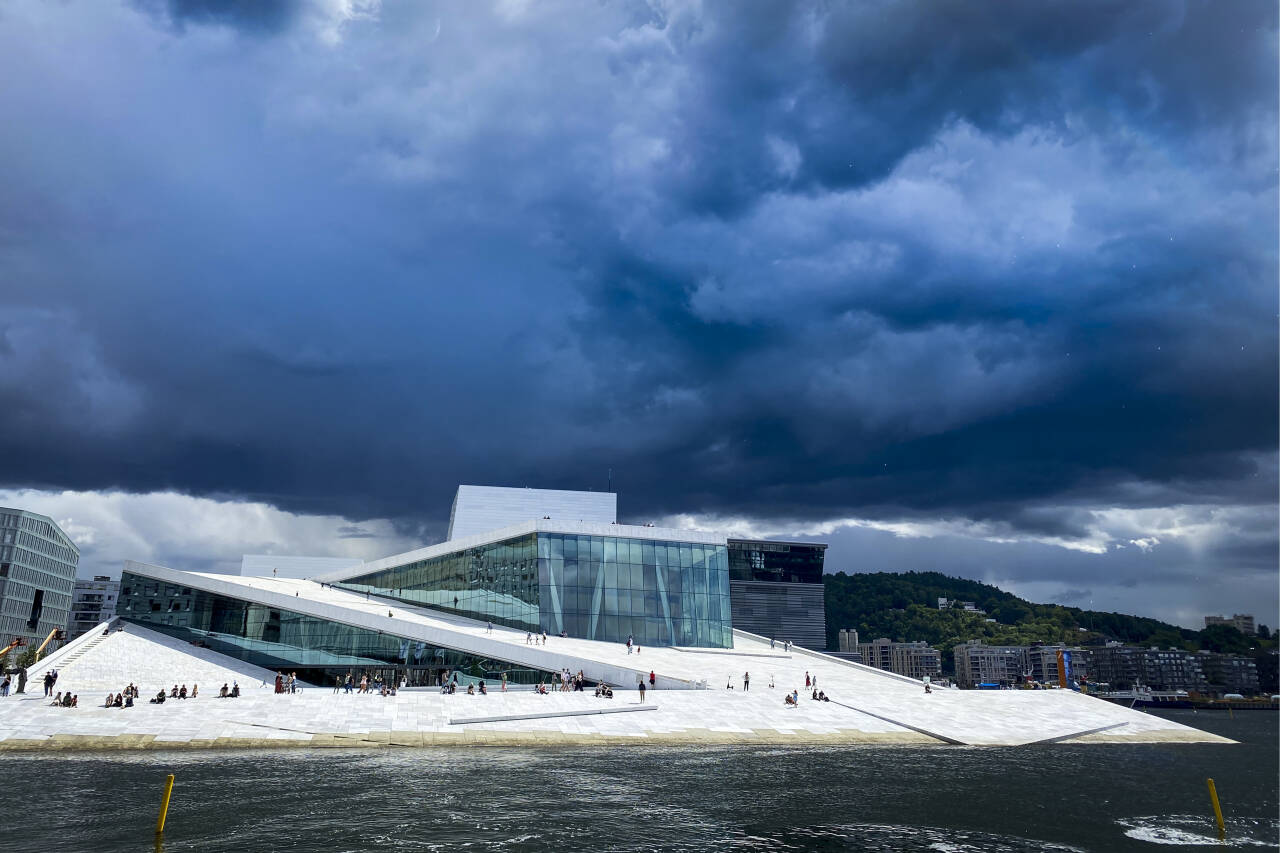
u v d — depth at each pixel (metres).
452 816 34.06
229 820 32.78
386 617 79.56
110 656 76.56
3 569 160.75
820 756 51.94
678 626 92.31
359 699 57.69
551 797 37.75
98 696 57.62
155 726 50.25
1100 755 58.53
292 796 36.69
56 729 48.91
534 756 48.34
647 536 93.81
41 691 63.06
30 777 39.56
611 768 45.12
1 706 53.44
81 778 39.50
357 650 80.25
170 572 92.12
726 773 44.84
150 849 29.16
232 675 77.81
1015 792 43.03
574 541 90.06
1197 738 69.69
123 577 94.62
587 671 68.62
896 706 67.81
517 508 126.19
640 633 90.19
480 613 94.88
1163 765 54.53
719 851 31.19
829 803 38.88
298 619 83.62
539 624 85.75
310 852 29.17
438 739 51.53
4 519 162.88
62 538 186.88
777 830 34.19
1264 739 103.88
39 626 174.25
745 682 67.88
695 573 95.31
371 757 46.69
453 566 101.00
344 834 31.23
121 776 40.12
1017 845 33.56
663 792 39.66
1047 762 53.88
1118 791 44.41
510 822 33.50
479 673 73.75
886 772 47.19
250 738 49.53
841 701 67.12
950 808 38.91
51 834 30.59
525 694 61.59
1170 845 34.31
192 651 84.00
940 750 57.25
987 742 61.41
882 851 32.03
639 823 34.16
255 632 85.44
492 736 52.62
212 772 41.56
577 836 32.00
